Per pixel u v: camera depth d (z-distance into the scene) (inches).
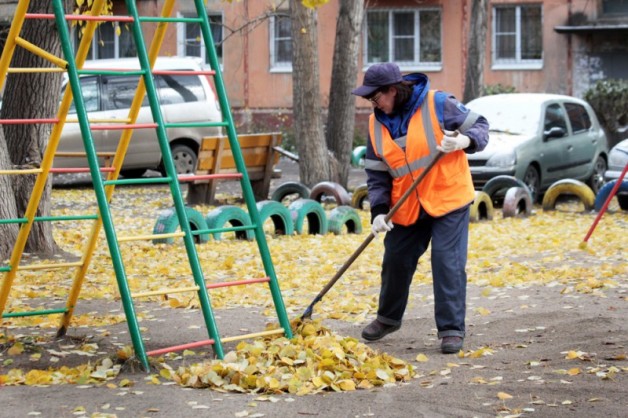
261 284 421.1
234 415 222.8
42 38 487.5
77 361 280.1
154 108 266.4
